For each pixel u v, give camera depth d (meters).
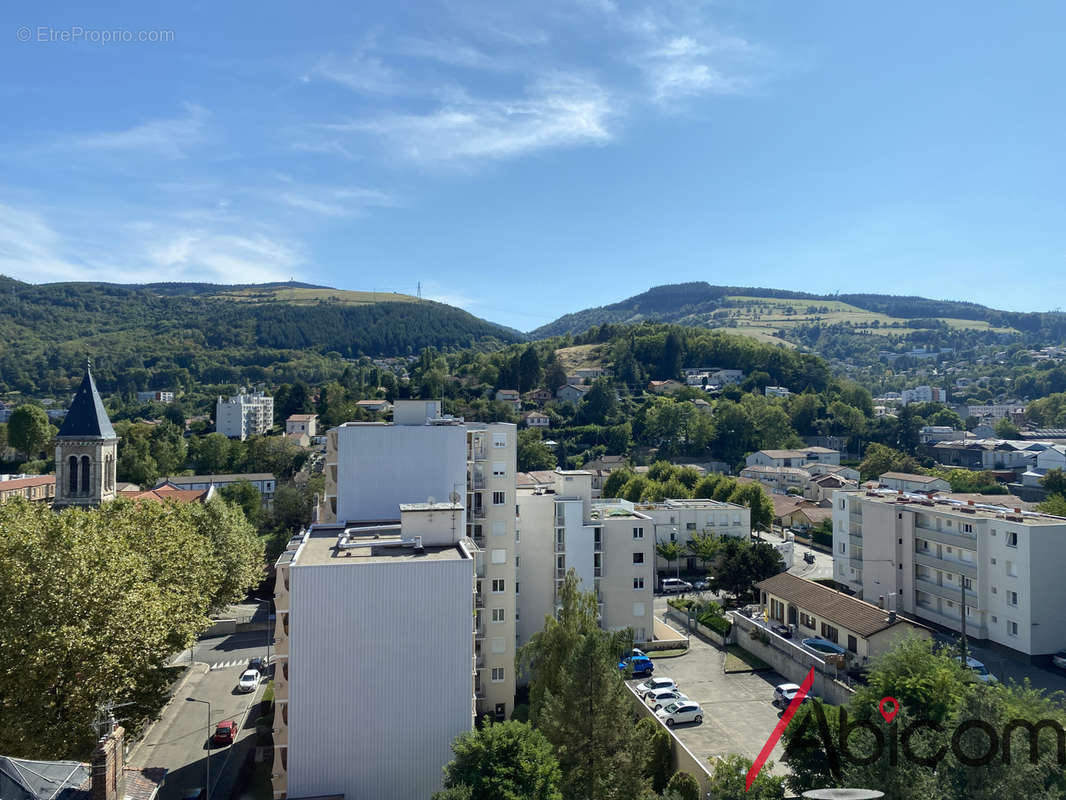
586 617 50.72
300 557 43.50
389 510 59.16
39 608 41.06
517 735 35.78
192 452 185.62
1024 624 65.50
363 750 40.00
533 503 71.69
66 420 92.00
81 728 39.75
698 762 43.94
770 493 151.12
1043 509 96.88
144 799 31.50
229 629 85.69
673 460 197.00
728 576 85.19
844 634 63.38
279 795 40.41
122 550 48.56
